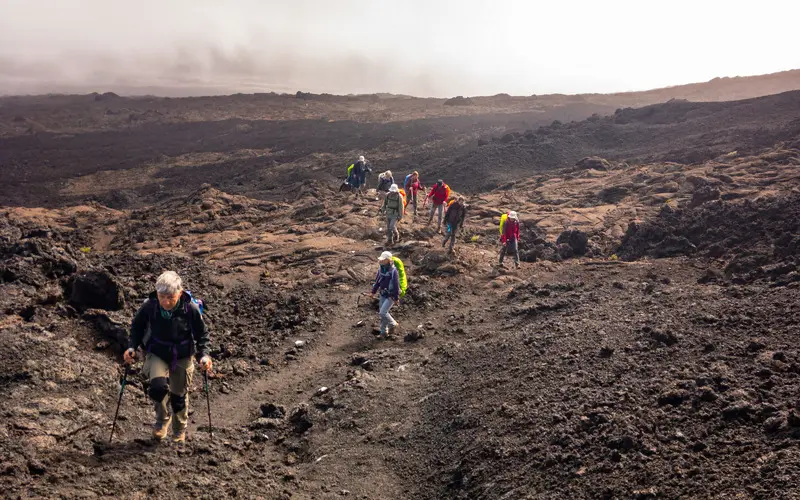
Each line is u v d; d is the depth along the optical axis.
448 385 8.78
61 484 5.09
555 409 6.74
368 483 6.56
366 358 10.82
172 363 6.00
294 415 8.42
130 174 73.75
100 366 8.02
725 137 44.84
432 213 22.62
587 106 138.25
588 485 5.23
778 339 7.20
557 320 10.55
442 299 15.10
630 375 7.21
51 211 36.50
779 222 17.22
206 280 15.64
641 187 30.66
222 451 6.89
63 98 165.00
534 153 57.25
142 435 6.62
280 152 83.50
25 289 10.02
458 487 6.12
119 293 10.27
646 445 5.53
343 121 112.88
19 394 6.72
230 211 31.25
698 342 7.71
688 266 16.64
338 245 20.48
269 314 13.66
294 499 6.10
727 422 5.53
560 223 25.05
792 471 4.39
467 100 143.62
